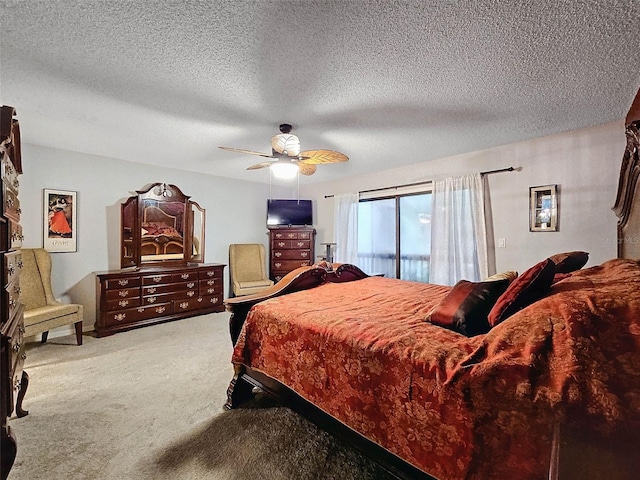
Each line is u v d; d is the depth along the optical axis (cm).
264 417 200
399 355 126
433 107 246
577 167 297
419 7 139
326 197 566
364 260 534
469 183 371
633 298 100
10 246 143
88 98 230
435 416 111
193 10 141
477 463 100
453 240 386
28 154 348
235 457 163
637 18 143
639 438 76
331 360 152
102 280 363
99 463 157
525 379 97
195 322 420
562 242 308
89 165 393
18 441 174
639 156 186
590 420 82
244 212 564
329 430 155
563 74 196
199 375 261
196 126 287
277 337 185
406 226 472
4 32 155
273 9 140
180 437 179
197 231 493
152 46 168
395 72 194
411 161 418
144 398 223
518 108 248
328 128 291
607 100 233
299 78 201
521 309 131
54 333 361
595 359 91
